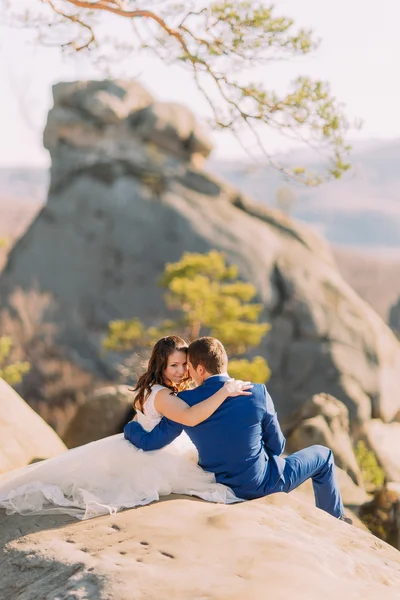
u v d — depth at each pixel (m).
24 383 38.81
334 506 5.52
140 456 4.84
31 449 8.06
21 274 49.00
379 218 144.50
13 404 8.54
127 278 47.69
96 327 46.59
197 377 4.95
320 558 3.85
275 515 4.55
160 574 3.60
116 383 41.47
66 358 42.94
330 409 13.73
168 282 23.56
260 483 4.91
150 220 48.62
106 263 48.44
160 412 4.89
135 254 47.97
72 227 49.81
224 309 22.89
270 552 3.81
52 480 4.90
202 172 51.31
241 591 3.37
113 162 51.34
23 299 46.31
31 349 42.59
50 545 4.13
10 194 126.25
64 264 49.06
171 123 51.75
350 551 4.16
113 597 3.42
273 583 3.46
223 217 48.53
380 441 30.52
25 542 4.23
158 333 23.95
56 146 51.53
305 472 5.23
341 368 40.91
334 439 13.12
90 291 47.84
